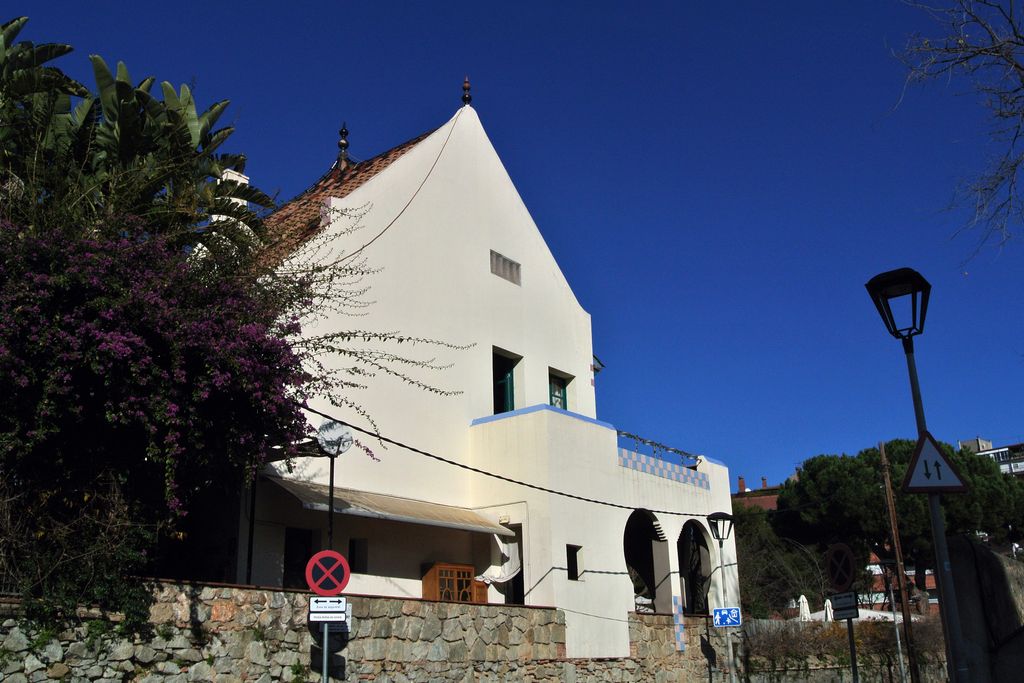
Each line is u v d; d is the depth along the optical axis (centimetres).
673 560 2419
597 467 2200
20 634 1100
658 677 2209
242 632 1338
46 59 1540
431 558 2011
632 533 2733
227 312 1306
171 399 1234
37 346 1135
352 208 1888
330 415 1862
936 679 3491
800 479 4962
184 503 1354
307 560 1792
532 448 2066
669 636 2303
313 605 1334
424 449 2062
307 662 1412
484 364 2295
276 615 1390
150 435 1212
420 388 2088
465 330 2261
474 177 2420
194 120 1598
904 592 3030
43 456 1192
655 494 2419
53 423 1168
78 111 1509
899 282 1152
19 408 1151
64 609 1140
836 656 2989
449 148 2350
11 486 1160
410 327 2098
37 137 1401
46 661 1116
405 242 2136
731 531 2581
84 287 1182
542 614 1898
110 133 1505
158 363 1243
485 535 2117
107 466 1238
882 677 3172
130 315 1213
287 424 1373
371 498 1877
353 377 1928
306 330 1844
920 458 1109
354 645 1477
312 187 2320
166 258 1292
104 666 1171
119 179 1399
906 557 4681
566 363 2617
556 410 2092
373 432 1950
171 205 1447
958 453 4816
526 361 2452
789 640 2847
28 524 1155
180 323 1239
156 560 1488
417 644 1587
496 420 2150
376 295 2025
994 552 1470
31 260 1161
